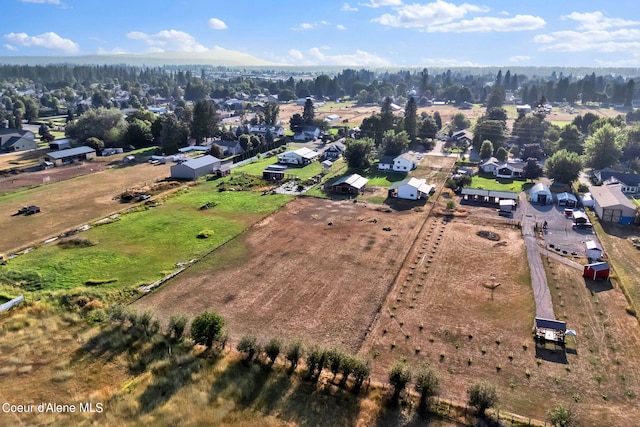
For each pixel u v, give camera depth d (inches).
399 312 1371.8
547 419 949.8
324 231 2041.1
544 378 1082.1
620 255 1782.7
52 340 1206.3
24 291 1481.3
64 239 1915.6
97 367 1097.4
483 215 2268.7
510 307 1397.6
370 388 1034.7
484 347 1200.2
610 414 969.5
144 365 1106.7
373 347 1202.6
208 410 944.3
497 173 3132.4
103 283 1541.6
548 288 1513.3
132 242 1903.3
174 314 1331.2
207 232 1999.3
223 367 1088.8
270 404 974.4
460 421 936.9
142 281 1557.6
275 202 2477.9
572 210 2285.9
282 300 1441.9
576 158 2834.6
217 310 1382.9
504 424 930.7
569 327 1289.4
